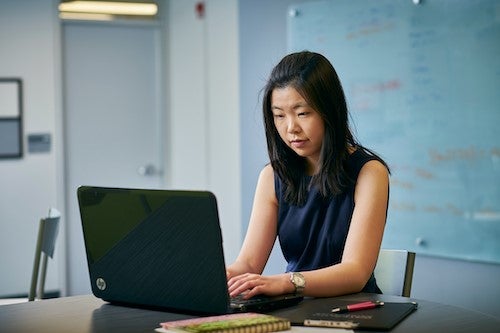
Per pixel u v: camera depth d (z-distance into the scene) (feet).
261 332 5.27
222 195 20.33
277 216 7.59
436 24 14.03
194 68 21.49
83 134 22.08
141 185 22.86
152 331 5.43
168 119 23.03
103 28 22.20
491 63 13.12
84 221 6.53
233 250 19.88
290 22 17.33
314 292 6.41
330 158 6.91
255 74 18.62
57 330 5.56
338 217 7.13
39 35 21.13
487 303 13.43
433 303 6.33
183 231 5.87
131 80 22.62
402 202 14.92
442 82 13.99
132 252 6.23
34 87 21.11
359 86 15.70
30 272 21.17
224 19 19.83
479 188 13.42
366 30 15.44
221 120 20.20
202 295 5.89
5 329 5.63
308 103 6.68
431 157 14.25
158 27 22.88
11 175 20.92
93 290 6.59
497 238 13.15
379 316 5.69
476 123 13.42
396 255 7.91
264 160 18.44
